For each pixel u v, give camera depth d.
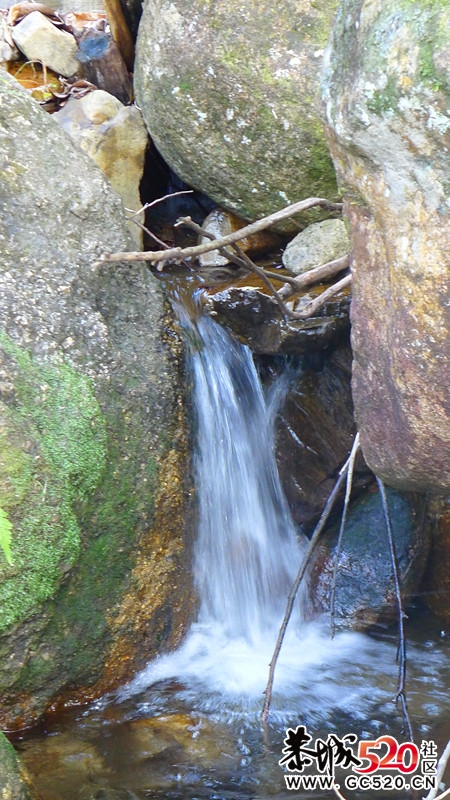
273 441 4.17
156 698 3.41
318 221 4.22
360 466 4.23
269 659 3.78
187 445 3.64
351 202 2.33
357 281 2.42
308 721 3.31
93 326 3.29
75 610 3.18
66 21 5.35
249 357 4.05
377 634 4.03
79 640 3.21
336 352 4.05
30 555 2.88
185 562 3.65
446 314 2.09
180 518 3.60
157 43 4.20
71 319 3.22
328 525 4.38
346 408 4.16
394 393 2.36
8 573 2.84
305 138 3.97
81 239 3.32
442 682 3.62
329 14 3.90
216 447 3.83
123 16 4.89
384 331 2.34
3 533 2.12
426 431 2.30
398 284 2.20
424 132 1.96
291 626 4.06
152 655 3.56
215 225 4.45
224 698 3.44
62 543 2.98
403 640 3.29
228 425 3.91
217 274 4.21
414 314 2.17
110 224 3.41
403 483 2.60
